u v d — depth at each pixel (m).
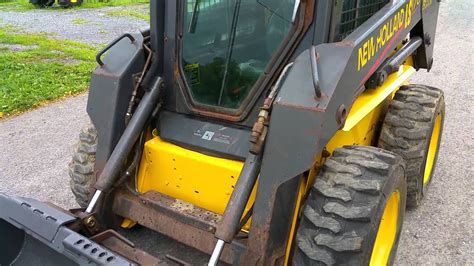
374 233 2.27
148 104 2.84
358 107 2.88
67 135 5.37
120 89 2.85
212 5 2.73
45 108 6.27
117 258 2.11
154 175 2.90
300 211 2.49
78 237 2.23
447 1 16.00
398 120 3.46
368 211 2.23
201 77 2.82
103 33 11.40
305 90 2.32
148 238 3.31
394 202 2.66
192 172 2.72
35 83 7.05
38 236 2.34
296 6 2.50
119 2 17.69
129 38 3.03
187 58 2.87
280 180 2.29
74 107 6.32
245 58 2.69
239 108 2.67
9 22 12.80
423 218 3.70
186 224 2.59
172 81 2.90
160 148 2.80
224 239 2.25
